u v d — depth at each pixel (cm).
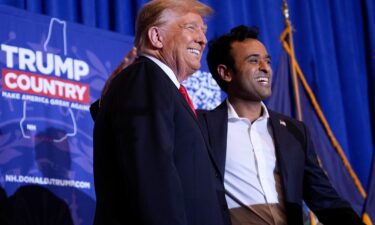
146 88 177
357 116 421
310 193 245
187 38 198
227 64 253
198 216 175
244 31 260
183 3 203
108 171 176
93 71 281
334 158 388
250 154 236
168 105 176
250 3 399
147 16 201
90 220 267
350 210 242
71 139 267
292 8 420
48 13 308
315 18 422
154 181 164
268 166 236
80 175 267
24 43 261
